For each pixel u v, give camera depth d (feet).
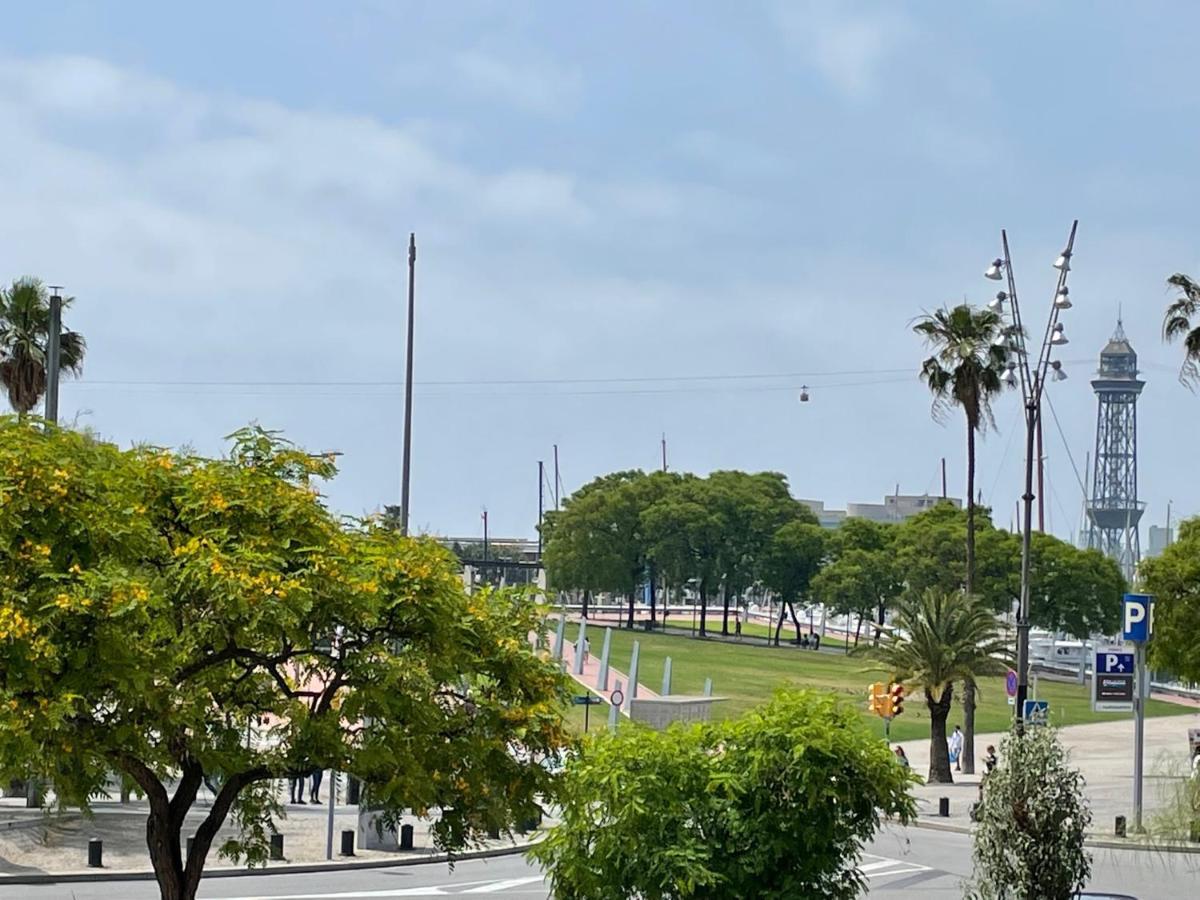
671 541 560.61
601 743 71.82
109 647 57.41
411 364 147.54
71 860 120.16
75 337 196.54
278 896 112.88
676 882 67.82
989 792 63.52
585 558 573.33
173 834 67.51
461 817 69.05
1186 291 189.37
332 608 63.46
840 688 378.94
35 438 63.26
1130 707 149.89
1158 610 240.53
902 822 74.38
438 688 67.82
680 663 445.37
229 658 63.77
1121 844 132.98
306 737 64.59
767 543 564.71
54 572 58.18
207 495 64.85
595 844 70.23
